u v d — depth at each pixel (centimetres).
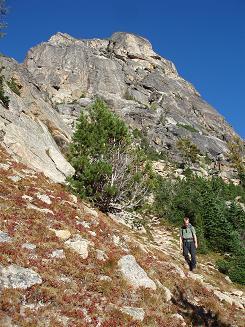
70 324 1004
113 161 2317
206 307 1533
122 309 1160
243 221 3434
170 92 13975
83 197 2141
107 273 1316
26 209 1527
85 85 12494
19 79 4131
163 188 3700
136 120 10644
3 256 1143
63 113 9031
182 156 9012
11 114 2962
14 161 2144
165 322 1214
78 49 13475
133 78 14000
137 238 2159
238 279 2223
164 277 1554
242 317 1570
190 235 1794
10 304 980
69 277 1211
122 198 2336
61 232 1421
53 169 2631
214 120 13838
